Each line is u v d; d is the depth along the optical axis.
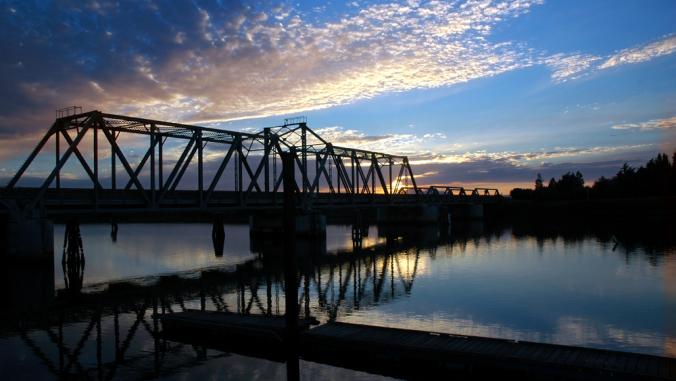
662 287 35.59
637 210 129.50
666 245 62.78
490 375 18.17
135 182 52.97
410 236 91.50
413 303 31.61
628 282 37.72
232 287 38.94
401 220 126.94
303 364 20.39
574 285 36.91
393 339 20.53
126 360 21.05
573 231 91.62
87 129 48.62
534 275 41.91
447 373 18.80
